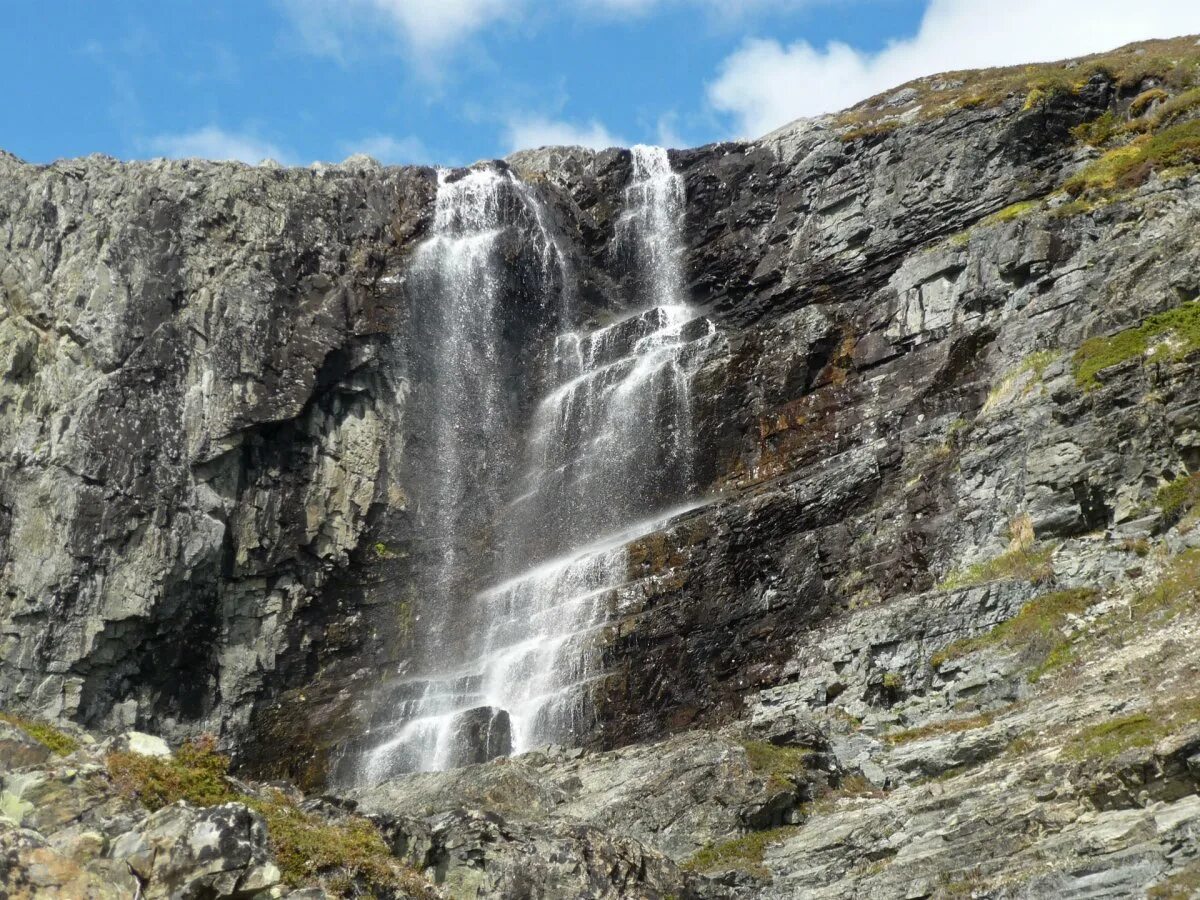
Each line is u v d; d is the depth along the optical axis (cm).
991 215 5062
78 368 5134
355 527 5422
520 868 2478
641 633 4622
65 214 5356
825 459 4866
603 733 4484
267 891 2016
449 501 5647
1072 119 5156
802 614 4353
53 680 4850
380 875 2278
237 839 1944
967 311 4800
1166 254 4144
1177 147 4672
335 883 2212
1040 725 3045
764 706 4047
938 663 3641
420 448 5659
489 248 6038
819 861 2883
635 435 5519
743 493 4984
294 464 5394
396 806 3516
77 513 4941
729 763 3238
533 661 4822
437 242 5928
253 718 5116
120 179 5419
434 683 5000
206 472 5197
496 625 5178
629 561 4903
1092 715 2936
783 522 4622
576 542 5453
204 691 5100
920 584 4119
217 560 5147
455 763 4569
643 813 3180
